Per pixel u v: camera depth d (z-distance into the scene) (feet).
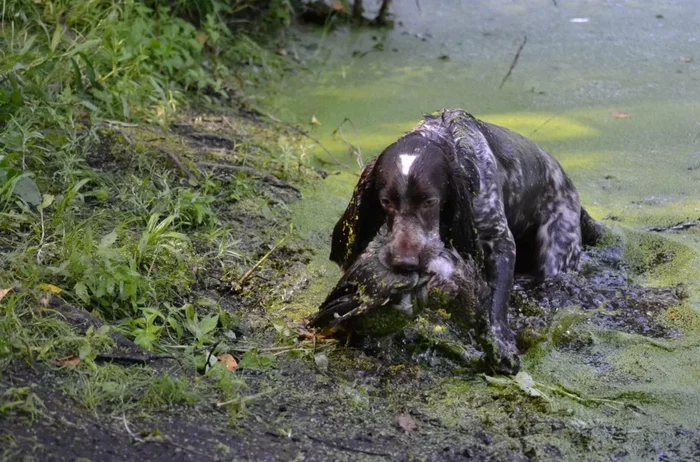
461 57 36.04
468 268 17.75
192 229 21.97
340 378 17.21
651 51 36.29
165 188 22.39
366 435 15.42
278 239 22.44
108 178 22.70
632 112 31.30
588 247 23.50
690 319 20.17
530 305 20.65
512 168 20.57
